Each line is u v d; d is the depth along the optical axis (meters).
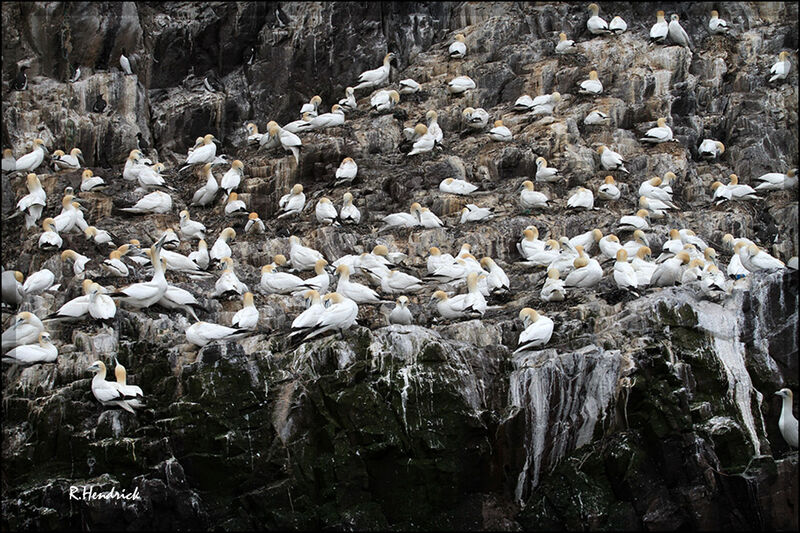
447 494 24.80
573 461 25.19
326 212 34.06
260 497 23.94
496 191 36.28
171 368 25.80
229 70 42.75
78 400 24.88
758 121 40.44
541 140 37.66
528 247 32.56
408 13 44.75
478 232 33.69
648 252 30.50
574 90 41.00
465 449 25.09
